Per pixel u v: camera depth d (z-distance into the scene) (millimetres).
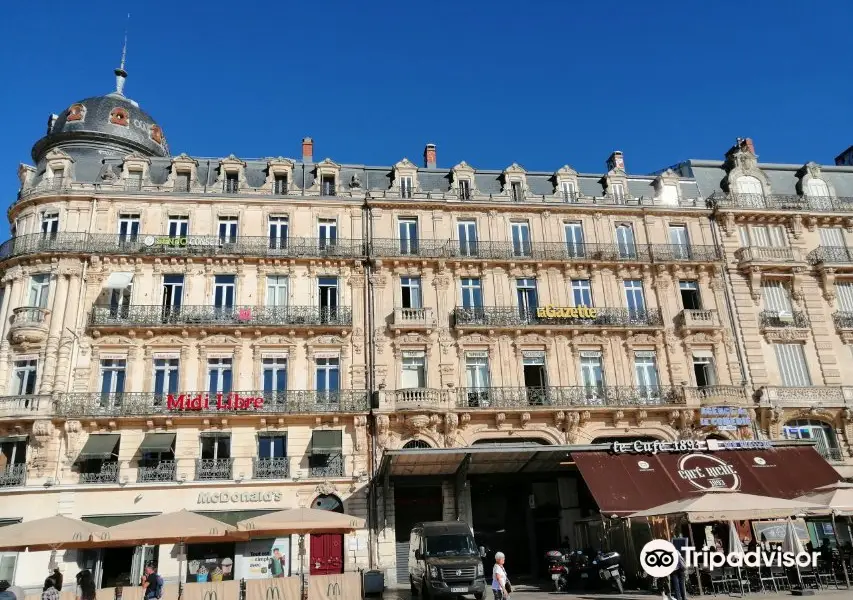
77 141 39625
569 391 34344
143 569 29344
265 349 33531
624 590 24766
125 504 30156
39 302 33312
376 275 35250
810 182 41281
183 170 36375
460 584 22188
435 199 37406
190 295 34000
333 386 33562
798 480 29578
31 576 28562
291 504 31094
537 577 31531
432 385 33812
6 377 31844
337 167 37406
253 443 31750
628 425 34219
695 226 39219
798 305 38156
